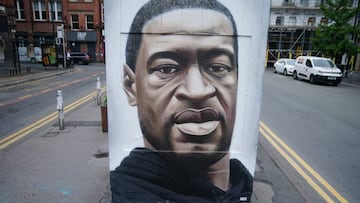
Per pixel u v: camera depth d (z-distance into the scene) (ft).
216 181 9.95
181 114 9.32
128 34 8.86
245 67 9.07
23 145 18.71
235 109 9.36
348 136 22.75
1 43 62.90
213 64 9.00
